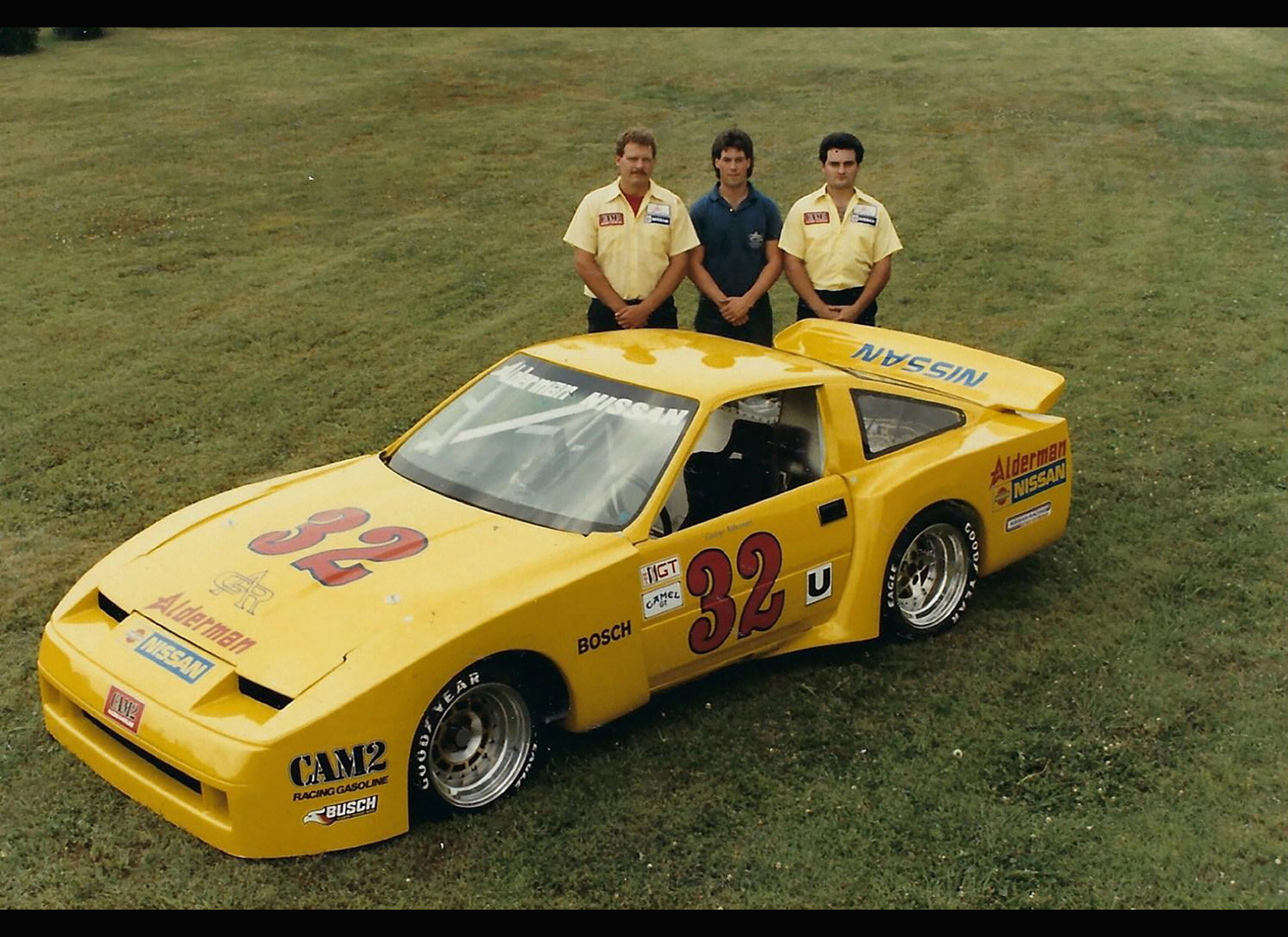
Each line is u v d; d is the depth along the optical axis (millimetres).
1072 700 5543
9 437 8203
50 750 4945
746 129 18750
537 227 13984
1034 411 6473
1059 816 4727
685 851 4473
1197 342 10633
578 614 4730
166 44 24891
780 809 4719
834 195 7859
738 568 5281
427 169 16203
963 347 7012
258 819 4109
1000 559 6383
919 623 6070
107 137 17297
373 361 9961
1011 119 19375
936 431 6199
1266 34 26797
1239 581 6680
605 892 4250
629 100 20672
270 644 4355
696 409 5332
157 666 4379
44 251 12609
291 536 4984
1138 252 13227
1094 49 25031
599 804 4699
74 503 7289
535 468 5305
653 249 7508
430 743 4406
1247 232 13969
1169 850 4527
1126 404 9258
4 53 23359
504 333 10719
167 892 4148
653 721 5293
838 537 5660
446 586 4590
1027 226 14164
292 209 14391
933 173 16469
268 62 23109
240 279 12008
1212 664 5871
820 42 26250
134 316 10875
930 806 4762
